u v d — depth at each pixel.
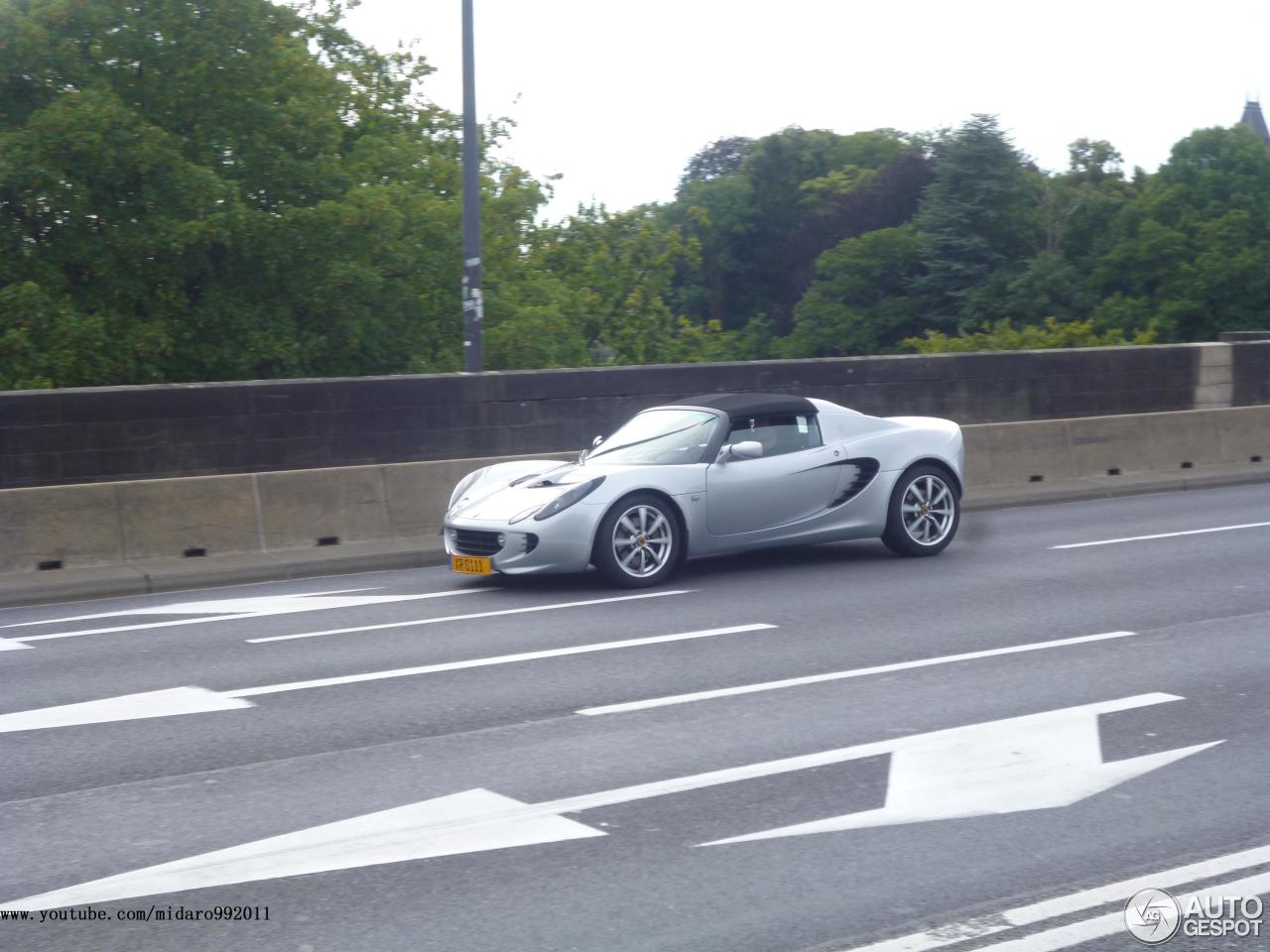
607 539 9.66
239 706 6.69
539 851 4.52
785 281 81.12
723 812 4.88
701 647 7.82
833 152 91.00
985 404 17.14
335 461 13.70
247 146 24.34
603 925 3.90
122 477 12.74
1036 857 4.40
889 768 5.39
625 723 6.16
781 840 4.58
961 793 5.06
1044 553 11.31
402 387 13.99
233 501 11.84
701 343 44.69
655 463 10.15
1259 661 7.22
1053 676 6.93
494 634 8.38
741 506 10.17
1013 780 5.20
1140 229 59.09
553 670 7.28
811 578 10.20
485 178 32.03
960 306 63.94
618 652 7.73
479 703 6.60
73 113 20.89
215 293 22.89
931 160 73.44
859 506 10.72
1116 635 7.96
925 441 11.09
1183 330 58.38
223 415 13.20
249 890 4.22
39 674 7.62
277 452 13.45
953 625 8.34
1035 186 66.44
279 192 24.52
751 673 7.10
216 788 5.31
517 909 4.03
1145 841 4.53
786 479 10.34
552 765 5.52
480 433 14.38
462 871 4.35
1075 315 60.00
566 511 9.59
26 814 5.04
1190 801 4.93
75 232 22.02
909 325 66.25
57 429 12.45
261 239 23.09
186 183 21.95
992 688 6.69
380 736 6.05
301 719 6.39
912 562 10.91
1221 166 61.00
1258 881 4.17
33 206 21.53
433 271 25.70
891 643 7.83
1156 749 5.60
